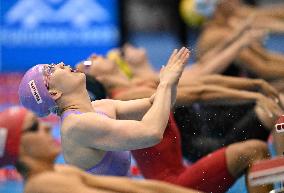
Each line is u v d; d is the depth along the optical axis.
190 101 16.84
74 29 40.12
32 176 10.01
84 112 12.76
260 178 13.31
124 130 12.05
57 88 12.90
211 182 14.88
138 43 38.97
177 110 17.00
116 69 17.36
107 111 13.55
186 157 17.39
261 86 17.38
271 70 22.20
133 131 12.02
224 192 15.00
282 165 13.06
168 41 38.06
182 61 12.98
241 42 22.12
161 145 15.57
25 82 13.12
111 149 12.26
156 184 10.66
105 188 10.35
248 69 22.23
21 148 9.96
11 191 21.25
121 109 13.74
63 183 9.93
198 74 19.78
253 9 26.61
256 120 16.72
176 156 15.66
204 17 25.88
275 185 13.43
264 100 16.83
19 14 40.03
